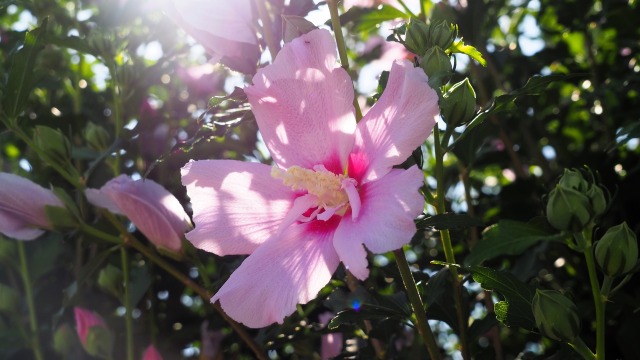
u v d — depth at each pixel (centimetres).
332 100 24
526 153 47
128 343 37
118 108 40
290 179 24
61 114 46
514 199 42
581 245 23
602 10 44
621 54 47
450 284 32
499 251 23
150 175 46
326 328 34
